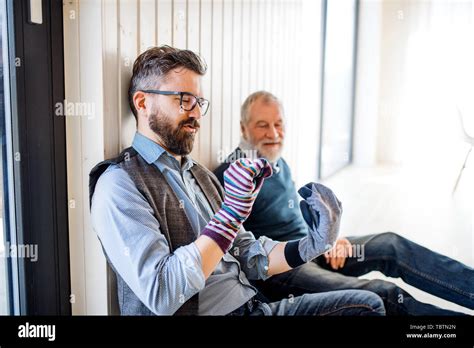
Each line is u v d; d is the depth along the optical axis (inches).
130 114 50.9
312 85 115.1
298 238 62.1
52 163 46.6
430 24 154.0
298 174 108.0
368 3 163.6
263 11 83.0
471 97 100.7
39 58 44.6
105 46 46.7
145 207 43.4
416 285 55.5
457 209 95.2
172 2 56.6
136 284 41.5
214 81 67.0
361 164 165.0
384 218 98.3
